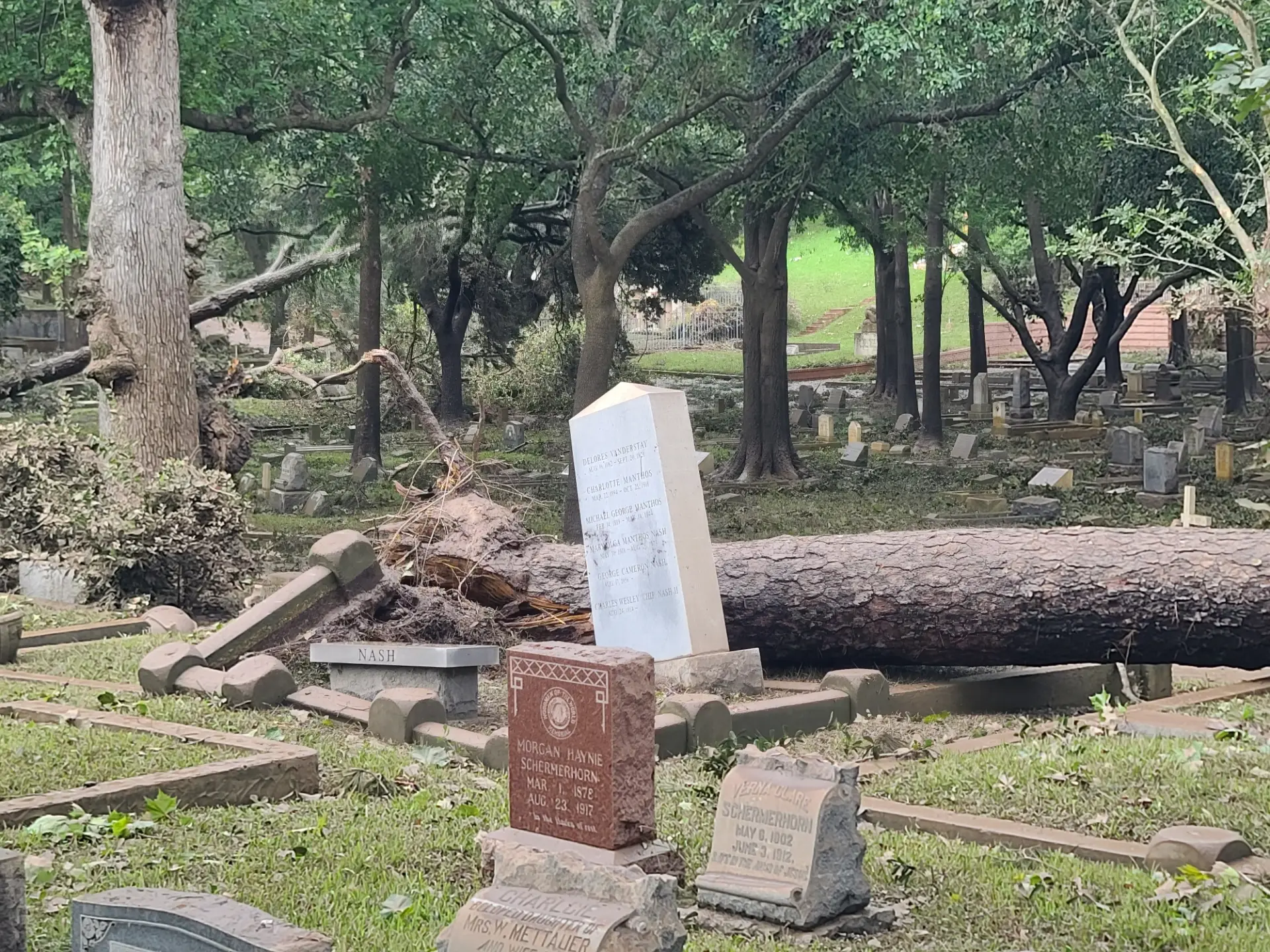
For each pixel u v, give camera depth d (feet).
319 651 32.22
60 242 128.06
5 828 20.45
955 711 33.53
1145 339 208.33
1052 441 112.27
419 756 26.02
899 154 84.28
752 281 94.27
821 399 156.87
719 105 78.79
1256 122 66.74
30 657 36.40
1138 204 82.99
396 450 118.11
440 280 126.52
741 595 35.86
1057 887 19.01
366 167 86.43
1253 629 32.24
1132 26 66.28
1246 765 24.98
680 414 33.17
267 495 89.86
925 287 109.09
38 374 67.31
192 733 26.17
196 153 85.87
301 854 19.99
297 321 136.67
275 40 70.03
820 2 64.23
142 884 18.45
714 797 23.91
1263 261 48.80
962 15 65.16
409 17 71.92
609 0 74.74
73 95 67.77
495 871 15.24
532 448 118.83
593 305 73.46
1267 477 81.35
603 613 33.88
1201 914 17.65
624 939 13.15
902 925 18.03
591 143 72.43
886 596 34.83
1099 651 33.88
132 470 48.42
